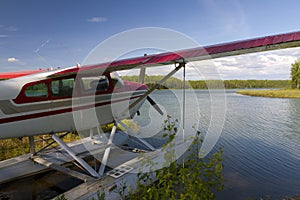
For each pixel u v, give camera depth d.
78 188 2.89
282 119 10.51
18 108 2.85
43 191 3.30
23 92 2.88
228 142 6.26
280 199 3.22
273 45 2.06
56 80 3.13
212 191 3.30
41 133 3.21
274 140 6.54
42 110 3.05
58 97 3.17
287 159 4.89
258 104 17.58
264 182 3.75
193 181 1.95
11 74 3.39
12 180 3.50
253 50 2.25
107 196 2.74
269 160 4.82
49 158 4.04
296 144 6.04
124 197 2.79
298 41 1.91
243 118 10.70
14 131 2.91
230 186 3.54
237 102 19.39
